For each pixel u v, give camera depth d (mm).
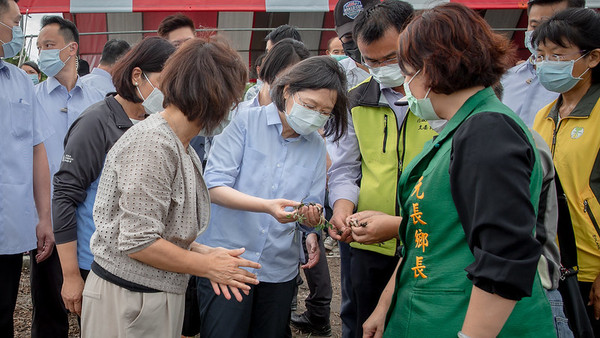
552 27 2566
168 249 1699
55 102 3869
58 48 3793
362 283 2729
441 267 1557
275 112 2410
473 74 1481
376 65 2506
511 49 1559
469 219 1400
